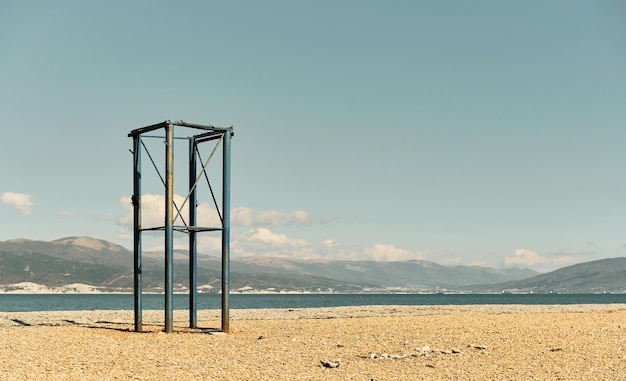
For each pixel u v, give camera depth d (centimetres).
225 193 3444
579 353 2742
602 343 3100
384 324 4041
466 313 5825
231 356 2512
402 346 2914
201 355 2516
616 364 2466
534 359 2569
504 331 3625
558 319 4691
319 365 2362
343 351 2730
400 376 2170
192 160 3616
